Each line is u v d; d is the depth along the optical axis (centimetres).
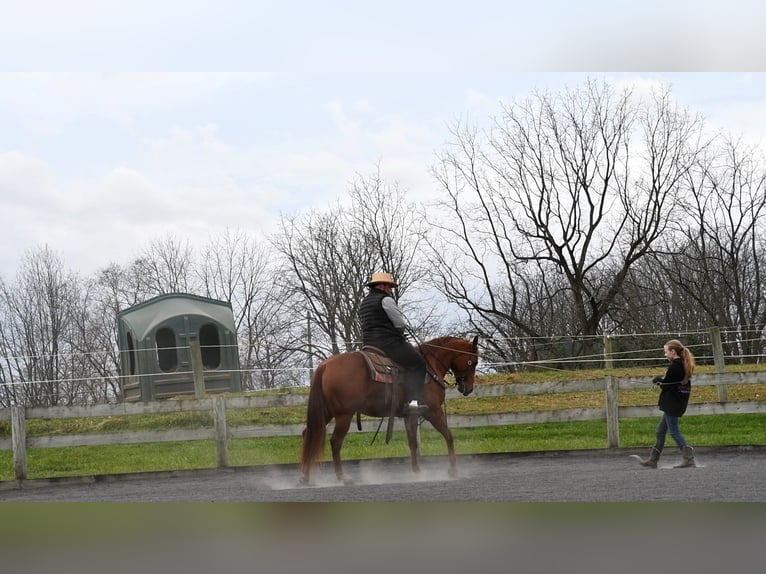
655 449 1456
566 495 1189
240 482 1438
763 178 4922
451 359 1521
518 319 4875
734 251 4966
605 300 4612
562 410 1698
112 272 6450
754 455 1582
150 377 2492
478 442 1889
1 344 5416
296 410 2222
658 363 3566
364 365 1363
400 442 1900
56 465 1764
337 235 5247
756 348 4600
